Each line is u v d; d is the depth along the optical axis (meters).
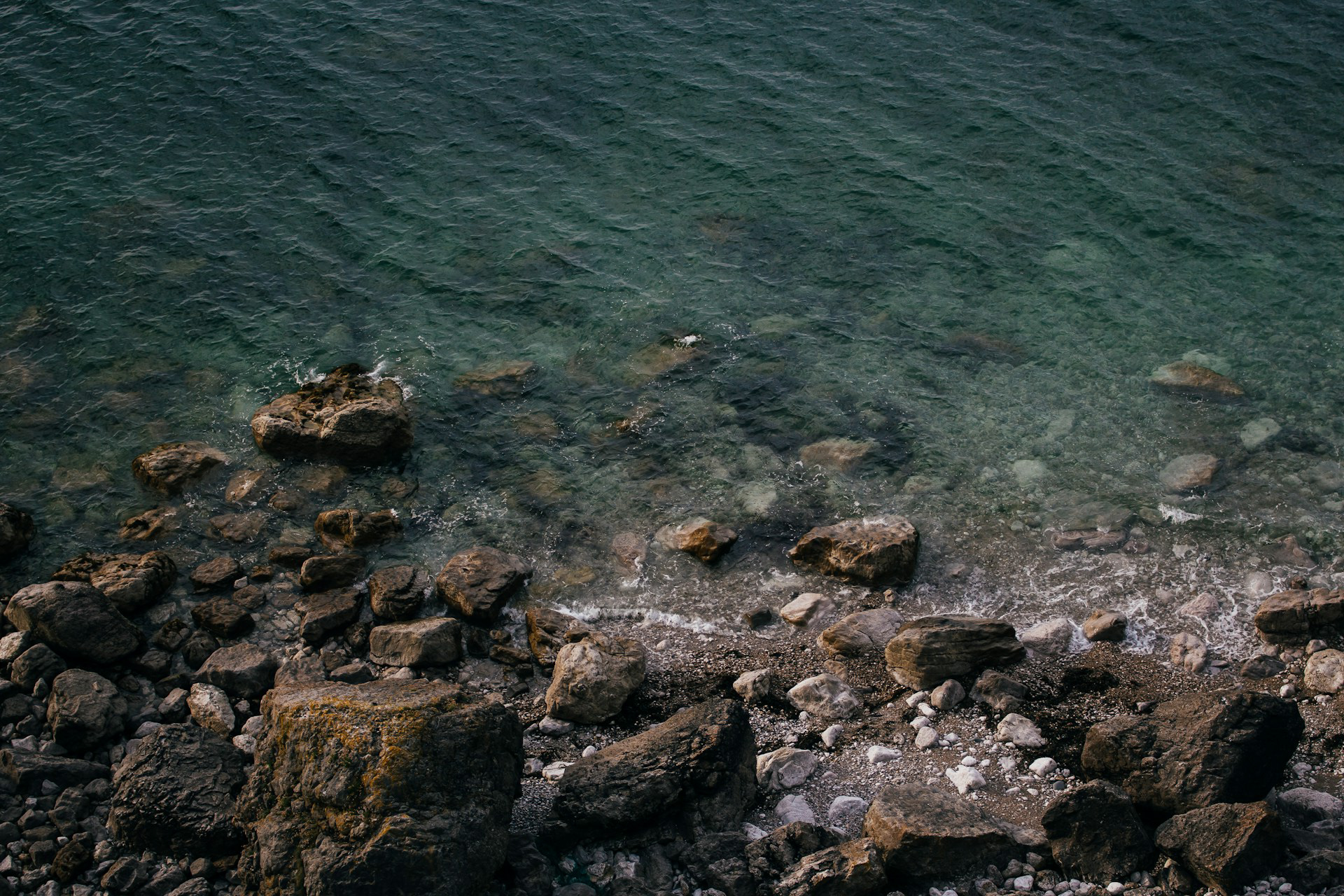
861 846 15.96
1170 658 20.64
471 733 15.52
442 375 28.39
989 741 19.08
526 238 32.78
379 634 21.12
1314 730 18.69
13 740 18.48
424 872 14.41
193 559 23.47
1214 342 28.55
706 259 32.03
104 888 15.81
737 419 27.09
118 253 31.92
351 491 25.30
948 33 40.66
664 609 22.58
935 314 29.92
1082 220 32.72
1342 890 14.93
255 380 28.23
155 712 19.36
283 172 35.09
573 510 24.86
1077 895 15.57
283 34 40.97
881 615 21.72
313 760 15.20
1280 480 24.61
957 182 34.31
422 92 38.41
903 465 25.69
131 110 37.34
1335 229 31.81
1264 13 40.38
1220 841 15.36
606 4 42.69
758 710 20.05
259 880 15.21
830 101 37.75
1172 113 36.44
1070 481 25.03
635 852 16.75
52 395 27.62
